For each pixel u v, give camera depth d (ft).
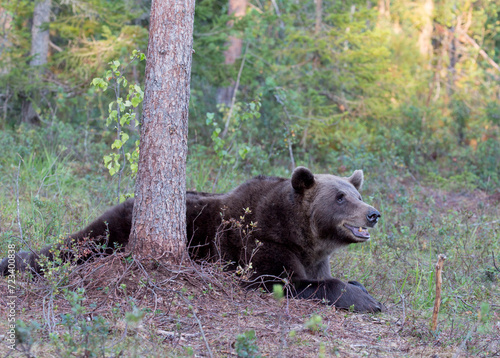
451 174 76.89
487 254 38.65
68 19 75.20
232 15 73.00
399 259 37.78
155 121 25.80
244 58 76.02
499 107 94.02
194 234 30.48
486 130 90.48
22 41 80.43
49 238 33.32
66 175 54.08
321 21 88.22
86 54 70.79
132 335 21.27
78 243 28.17
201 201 31.30
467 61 124.77
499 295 31.86
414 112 88.79
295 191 29.37
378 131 85.10
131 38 69.67
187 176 53.52
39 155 62.34
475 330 24.52
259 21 80.48
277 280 28.68
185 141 26.55
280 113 76.18
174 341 20.93
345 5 86.89
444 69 116.47
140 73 73.82
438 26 125.90
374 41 83.30
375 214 28.07
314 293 27.76
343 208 28.76
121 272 25.67
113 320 22.08
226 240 29.96
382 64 83.61
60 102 71.31
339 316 26.02
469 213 50.85
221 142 47.67
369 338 23.52
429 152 82.94
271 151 74.69
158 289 24.82
